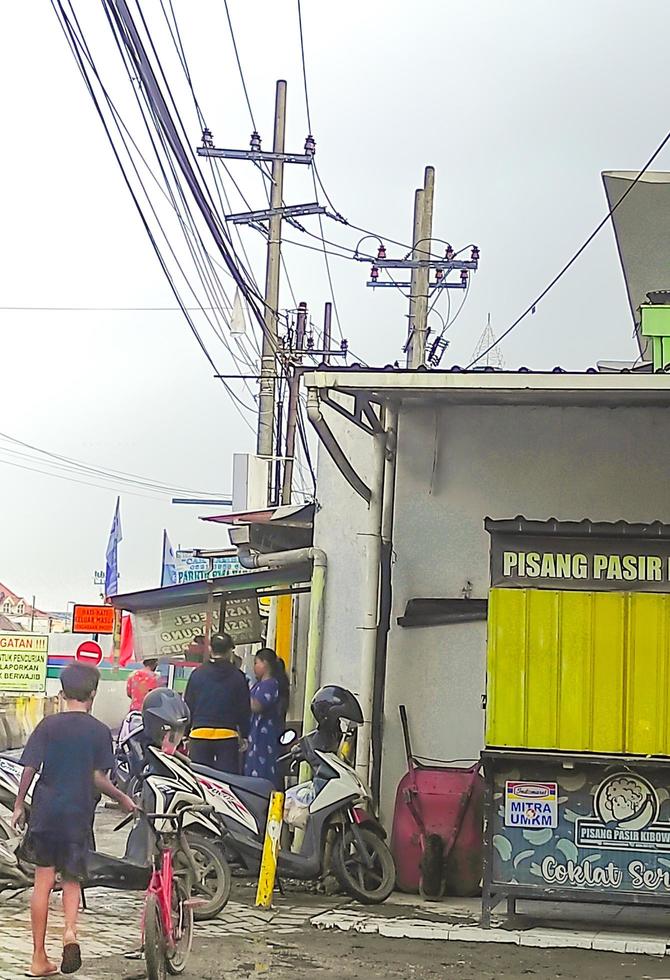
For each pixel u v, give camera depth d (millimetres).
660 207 13773
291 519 14273
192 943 8750
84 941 8789
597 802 9398
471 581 11828
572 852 9391
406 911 10086
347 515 12445
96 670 8000
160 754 10047
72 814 7602
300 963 8336
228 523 14758
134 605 15539
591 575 9609
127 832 14812
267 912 9922
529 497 11781
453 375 9977
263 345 21484
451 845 10734
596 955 8898
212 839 9898
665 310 11500
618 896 9297
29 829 7668
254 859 10250
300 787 10930
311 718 12164
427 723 11773
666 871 9273
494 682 9562
